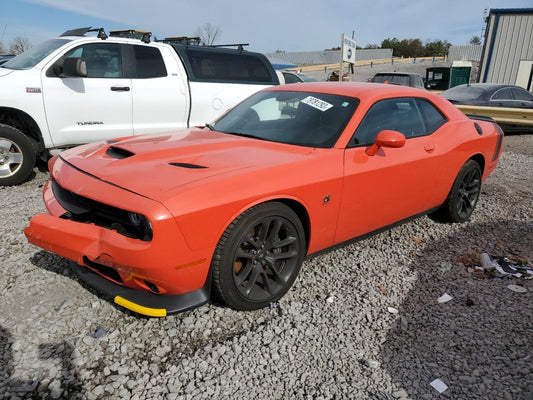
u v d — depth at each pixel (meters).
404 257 3.68
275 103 3.71
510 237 4.24
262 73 7.18
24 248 3.47
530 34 19.67
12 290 2.88
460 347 2.51
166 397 2.08
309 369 2.30
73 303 2.76
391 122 3.52
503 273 3.41
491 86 11.41
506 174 7.03
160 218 2.16
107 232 2.34
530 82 20.19
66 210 2.71
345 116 3.25
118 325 2.57
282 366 2.31
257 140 3.25
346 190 3.02
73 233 2.41
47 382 2.12
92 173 2.60
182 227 2.22
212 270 2.49
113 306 2.74
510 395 2.15
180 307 2.46
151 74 6.05
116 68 5.81
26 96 5.14
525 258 3.75
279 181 2.63
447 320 2.78
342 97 3.46
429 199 3.93
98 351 2.34
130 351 2.37
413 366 2.35
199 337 2.51
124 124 5.93
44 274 3.09
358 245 3.87
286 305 2.86
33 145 5.59
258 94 4.10
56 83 5.34
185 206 2.23
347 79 22.41
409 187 3.58
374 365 2.34
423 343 2.55
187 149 2.93
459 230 4.36
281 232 2.82
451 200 4.25
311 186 2.78
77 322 2.58
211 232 2.35
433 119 3.99
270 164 2.71
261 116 3.61
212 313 2.72
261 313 2.76
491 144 4.54
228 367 2.29
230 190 2.41
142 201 2.22
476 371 2.31
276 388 2.16
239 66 6.92
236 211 2.43
